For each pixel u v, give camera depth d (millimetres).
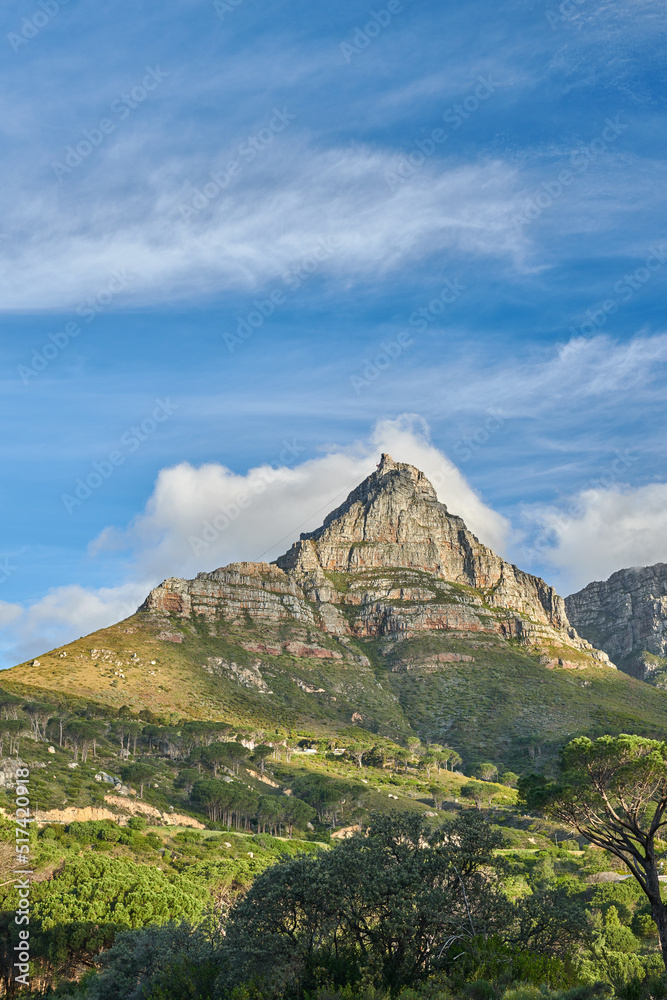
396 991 25375
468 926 28062
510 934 29438
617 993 25750
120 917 48156
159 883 57312
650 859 31078
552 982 25406
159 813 100062
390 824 32594
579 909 29938
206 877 65062
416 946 27641
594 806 32625
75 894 52250
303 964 27594
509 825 117750
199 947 32938
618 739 31672
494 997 23812
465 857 29828
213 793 107438
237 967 28188
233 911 30984
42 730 125562
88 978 41438
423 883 28703
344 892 28875
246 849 89000
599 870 76125
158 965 33531
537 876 70000
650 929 51219
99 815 88750
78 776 100250
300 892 28875
